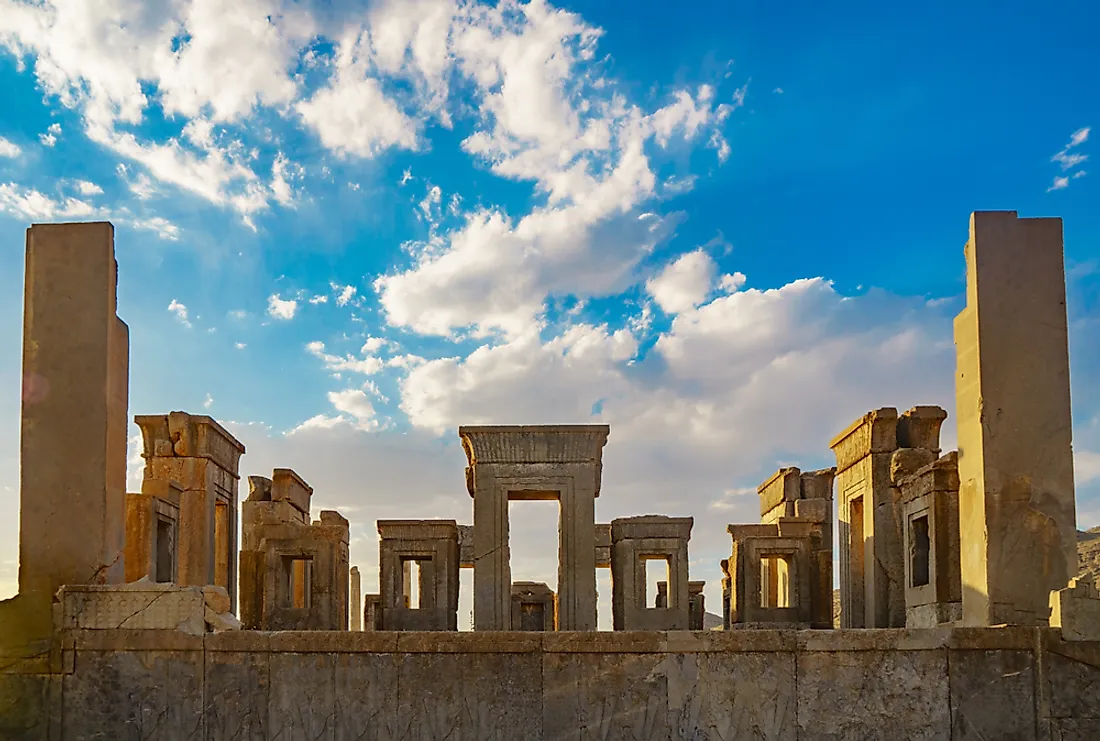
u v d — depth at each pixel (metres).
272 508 26.30
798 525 25.69
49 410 13.68
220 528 24.11
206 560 21.95
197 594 13.11
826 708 12.70
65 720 12.85
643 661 12.84
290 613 23.77
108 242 14.04
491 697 12.79
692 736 12.70
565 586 19.47
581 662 12.85
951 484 17.05
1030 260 14.01
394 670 12.86
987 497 13.60
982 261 14.02
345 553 26.45
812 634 12.86
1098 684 12.57
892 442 22.62
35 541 13.41
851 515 24.48
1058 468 13.64
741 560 25.67
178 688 12.88
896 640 12.81
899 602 21.94
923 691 12.71
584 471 19.84
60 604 13.07
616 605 25.05
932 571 17.11
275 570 24.02
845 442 24.89
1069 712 12.57
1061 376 13.80
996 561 13.48
